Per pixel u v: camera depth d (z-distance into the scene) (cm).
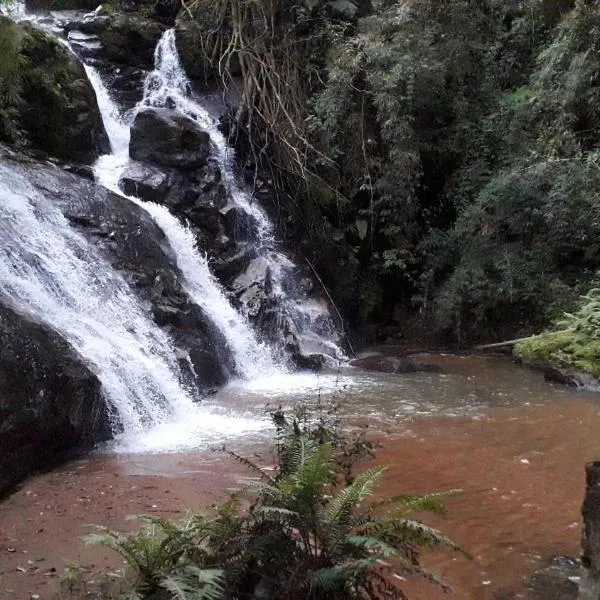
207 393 1050
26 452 671
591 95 1467
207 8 1752
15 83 1191
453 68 1645
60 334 807
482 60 1697
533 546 530
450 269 1611
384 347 1556
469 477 687
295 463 439
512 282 1436
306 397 1041
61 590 427
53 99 1277
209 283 1282
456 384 1146
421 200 1700
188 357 1038
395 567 434
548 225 1427
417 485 660
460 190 1600
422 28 1645
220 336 1176
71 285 948
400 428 866
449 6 1652
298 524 404
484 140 1627
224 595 369
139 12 1883
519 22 1706
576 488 659
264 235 1498
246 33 1656
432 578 407
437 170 1691
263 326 1296
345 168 1628
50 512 573
